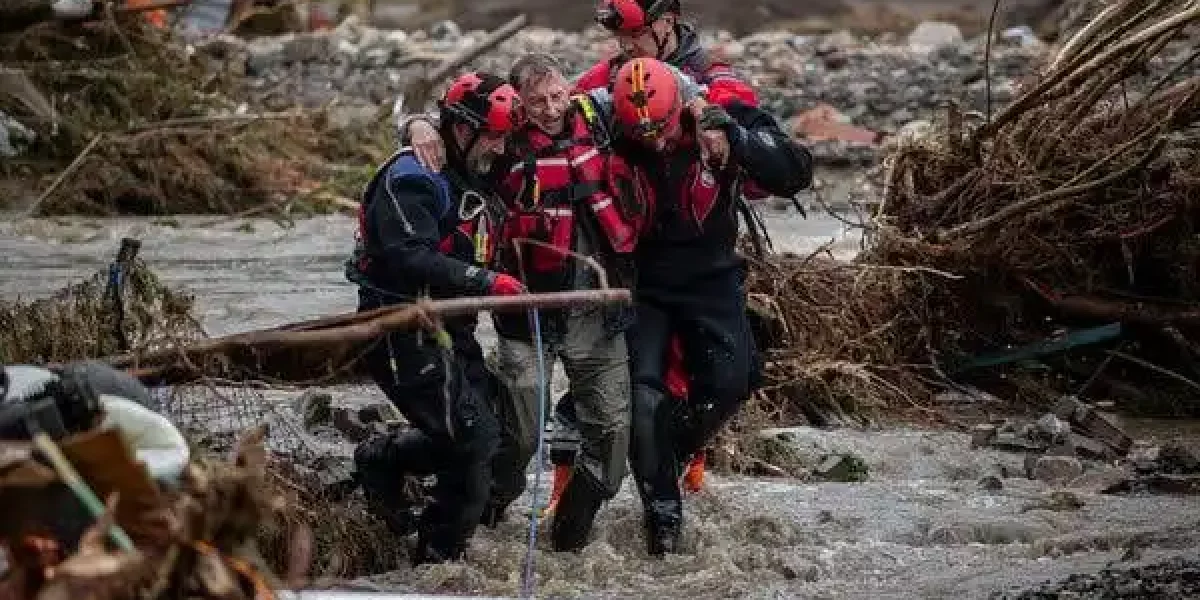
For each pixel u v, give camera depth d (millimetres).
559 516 29109
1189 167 42656
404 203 26891
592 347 28297
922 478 35781
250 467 18359
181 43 82000
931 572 28453
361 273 27859
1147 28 41500
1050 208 42031
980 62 94062
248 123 74188
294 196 72438
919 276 42500
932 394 42500
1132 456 37312
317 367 24609
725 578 27984
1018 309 43344
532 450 28938
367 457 29219
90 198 70312
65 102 72875
